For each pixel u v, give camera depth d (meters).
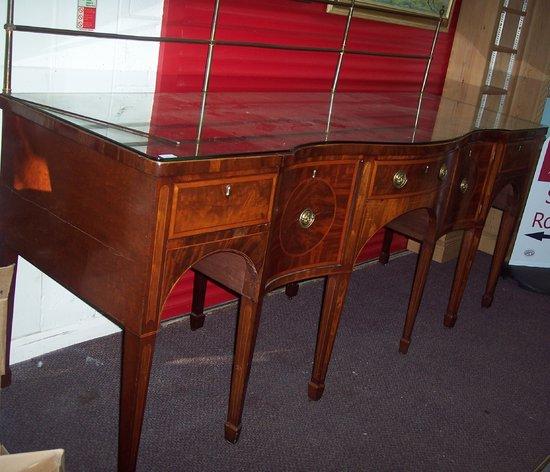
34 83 1.65
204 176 1.22
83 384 1.82
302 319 2.43
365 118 2.01
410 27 2.79
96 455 1.55
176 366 1.99
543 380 2.25
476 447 1.82
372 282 2.88
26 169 1.45
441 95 3.13
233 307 2.44
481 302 2.78
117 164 1.21
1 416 1.63
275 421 1.80
